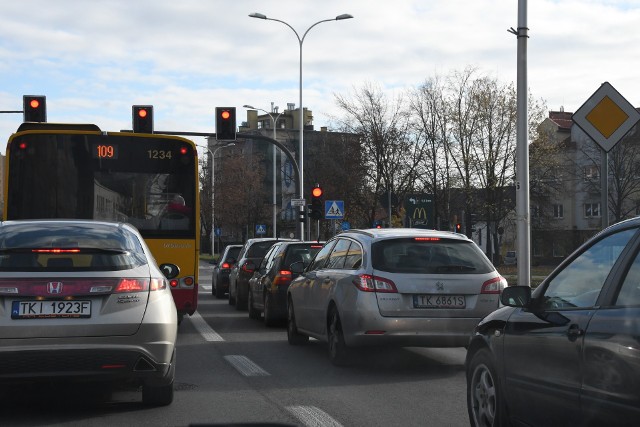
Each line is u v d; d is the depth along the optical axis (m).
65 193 13.10
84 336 6.88
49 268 7.00
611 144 10.73
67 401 8.01
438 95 48.56
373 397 8.29
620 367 4.39
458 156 49.78
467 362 6.57
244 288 19.69
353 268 10.20
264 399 8.16
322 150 51.28
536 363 5.37
